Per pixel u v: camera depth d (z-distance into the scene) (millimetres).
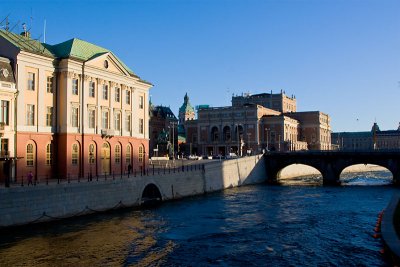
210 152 167375
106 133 67312
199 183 79062
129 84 74562
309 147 183000
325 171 106688
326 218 52156
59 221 48094
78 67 63125
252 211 57562
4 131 53125
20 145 55281
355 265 32219
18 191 43906
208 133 168625
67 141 60812
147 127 80000
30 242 38719
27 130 56438
